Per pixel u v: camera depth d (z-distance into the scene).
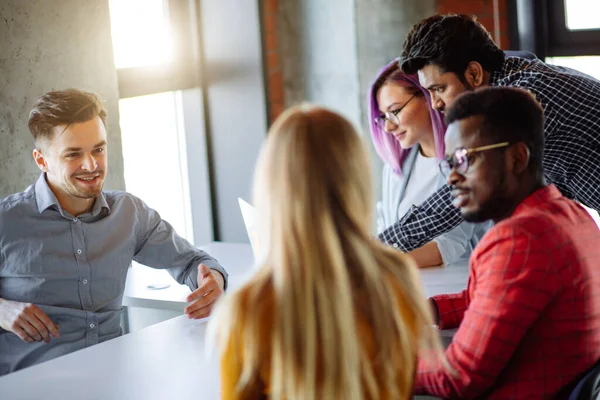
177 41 4.09
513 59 2.59
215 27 4.17
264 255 1.39
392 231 2.60
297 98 4.32
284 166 1.34
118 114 3.36
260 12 4.11
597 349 1.70
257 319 1.32
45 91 3.02
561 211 1.70
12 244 2.49
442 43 2.46
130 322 3.02
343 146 1.36
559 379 1.66
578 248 1.66
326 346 1.31
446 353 1.70
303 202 1.33
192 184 4.32
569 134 2.51
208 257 2.77
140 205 2.73
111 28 3.52
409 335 1.41
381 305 1.36
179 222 4.28
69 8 3.10
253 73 4.14
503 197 1.72
